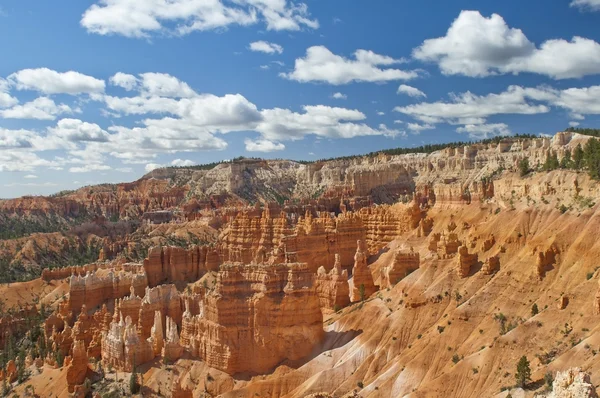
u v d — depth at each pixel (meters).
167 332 130.38
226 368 120.75
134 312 151.50
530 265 121.00
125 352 126.75
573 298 104.25
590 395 54.97
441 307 125.62
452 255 142.12
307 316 126.19
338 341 127.19
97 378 125.25
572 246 117.88
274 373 120.19
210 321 125.31
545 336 100.25
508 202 164.00
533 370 92.25
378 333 124.19
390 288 142.75
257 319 122.81
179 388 109.00
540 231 131.25
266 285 125.06
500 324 111.44
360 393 109.69
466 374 100.50
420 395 100.44
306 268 129.38
